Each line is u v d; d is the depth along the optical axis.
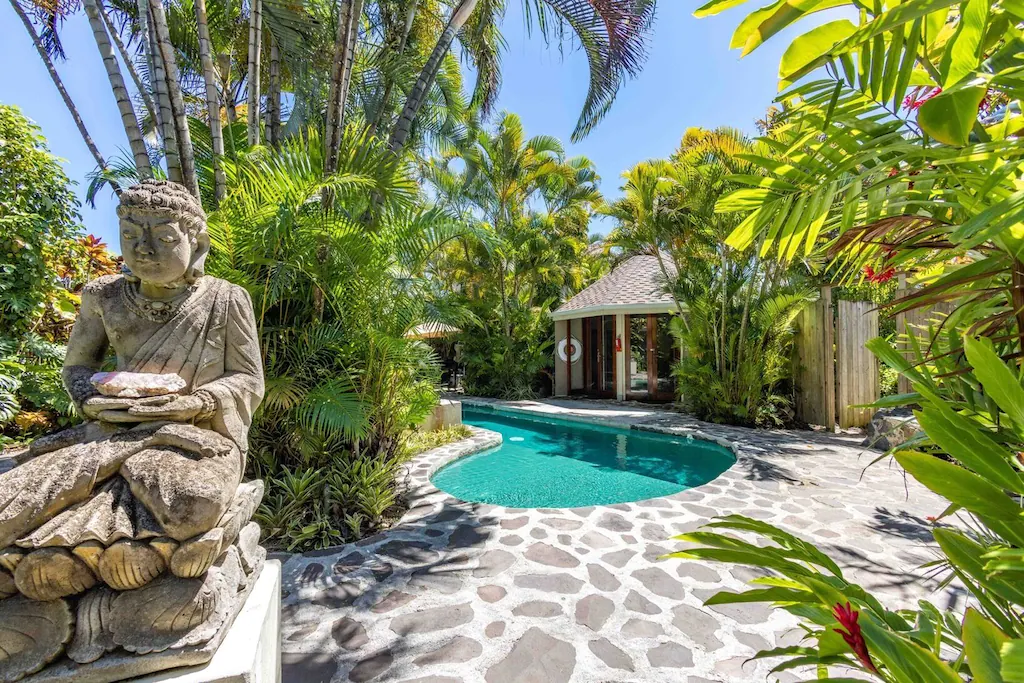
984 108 1.21
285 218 3.82
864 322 8.82
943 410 0.89
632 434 9.50
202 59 4.56
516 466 7.41
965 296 1.27
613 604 2.95
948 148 0.90
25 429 6.31
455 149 12.27
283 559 3.62
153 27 4.21
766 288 9.31
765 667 2.38
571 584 3.20
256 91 4.96
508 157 14.20
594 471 7.09
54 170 6.63
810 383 9.00
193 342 2.01
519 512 4.60
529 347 15.49
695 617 2.81
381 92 7.00
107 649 1.43
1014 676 0.56
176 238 1.92
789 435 8.18
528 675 2.32
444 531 4.15
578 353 16.44
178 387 1.84
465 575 3.34
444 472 7.04
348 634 2.66
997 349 1.18
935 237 1.29
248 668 1.47
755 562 1.06
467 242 13.93
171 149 4.24
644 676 2.31
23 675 1.37
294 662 2.41
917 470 0.82
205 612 1.54
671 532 4.05
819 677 1.18
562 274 16.14
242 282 3.91
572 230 16.75
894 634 0.82
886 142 0.99
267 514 3.99
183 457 1.67
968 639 0.74
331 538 3.96
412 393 5.30
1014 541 0.78
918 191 1.05
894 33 0.88
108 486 1.58
